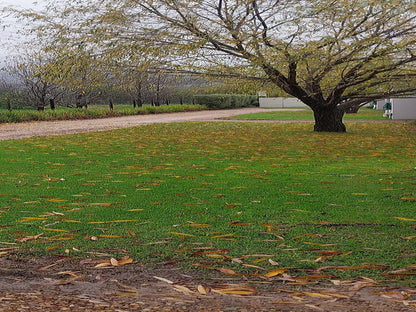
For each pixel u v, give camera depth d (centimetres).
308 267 326
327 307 257
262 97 5500
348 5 1211
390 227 420
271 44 1313
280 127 1911
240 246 373
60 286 293
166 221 446
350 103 1625
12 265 334
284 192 571
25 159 883
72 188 601
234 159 891
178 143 1224
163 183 633
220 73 1429
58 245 378
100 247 373
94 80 1427
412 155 955
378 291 282
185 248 369
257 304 261
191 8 1269
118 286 293
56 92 3130
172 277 311
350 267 321
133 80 1486
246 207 496
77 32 1298
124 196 551
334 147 1120
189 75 1444
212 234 405
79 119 2780
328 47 1352
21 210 489
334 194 559
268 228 419
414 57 1316
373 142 1244
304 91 1547
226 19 1284
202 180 655
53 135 1507
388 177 672
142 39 1280
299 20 1213
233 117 2905
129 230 414
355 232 407
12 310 248
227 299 269
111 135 1501
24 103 3123
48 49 1352
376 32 1316
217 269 324
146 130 1742
